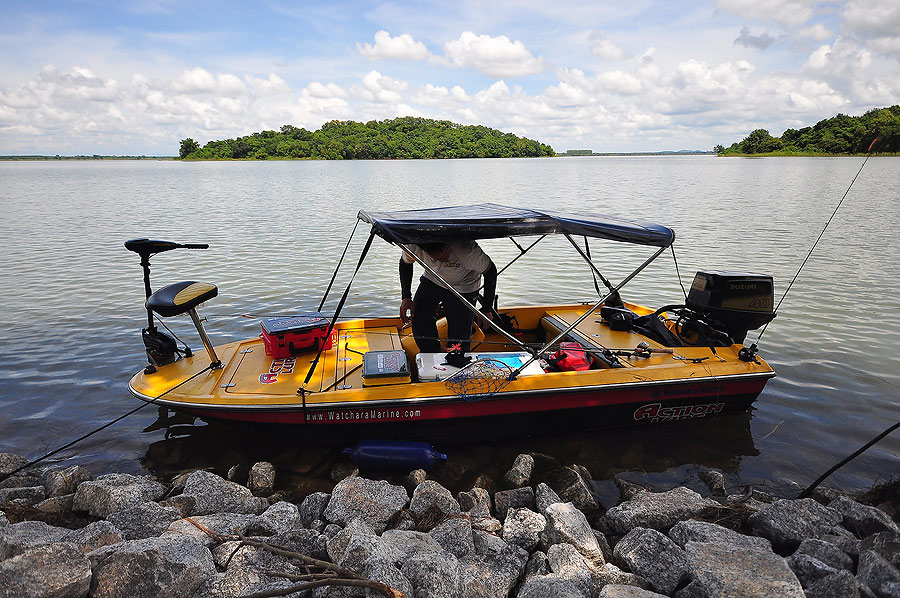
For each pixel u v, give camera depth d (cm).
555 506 450
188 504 463
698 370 579
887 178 4659
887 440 574
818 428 595
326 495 477
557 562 389
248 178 6259
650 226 538
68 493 488
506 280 1214
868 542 373
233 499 472
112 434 588
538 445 571
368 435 538
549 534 427
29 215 2444
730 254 1439
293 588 331
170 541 371
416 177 6128
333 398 512
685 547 387
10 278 1223
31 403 650
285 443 559
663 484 517
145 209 2691
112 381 707
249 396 519
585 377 552
